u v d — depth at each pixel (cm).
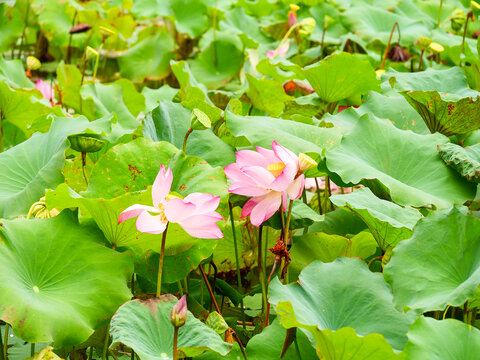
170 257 356
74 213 351
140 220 331
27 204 365
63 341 330
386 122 390
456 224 337
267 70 483
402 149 385
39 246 343
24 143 389
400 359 313
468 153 382
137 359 367
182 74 480
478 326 372
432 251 335
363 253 379
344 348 317
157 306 333
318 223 400
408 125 416
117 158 361
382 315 333
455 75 442
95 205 340
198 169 360
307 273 340
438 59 623
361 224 397
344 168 370
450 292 327
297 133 392
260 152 348
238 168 346
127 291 342
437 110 399
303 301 333
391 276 333
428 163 381
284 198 352
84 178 385
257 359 336
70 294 338
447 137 404
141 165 363
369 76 445
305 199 437
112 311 339
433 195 372
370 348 314
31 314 329
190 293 388
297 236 383
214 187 356
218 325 337
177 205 328
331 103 468
